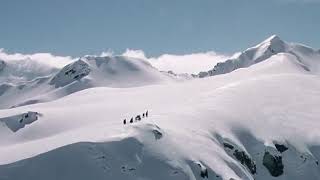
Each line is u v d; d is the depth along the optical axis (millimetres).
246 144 191500
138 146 160500
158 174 153875
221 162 168625
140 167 154500
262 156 187875
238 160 180750
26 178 146875
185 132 178375
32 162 151125
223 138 185125
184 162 159875
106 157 153750
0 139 195000
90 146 155375
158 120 186875
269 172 185625
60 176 147375
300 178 185500
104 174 149500
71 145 155375
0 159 158625
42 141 175500
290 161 190375
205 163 163750
